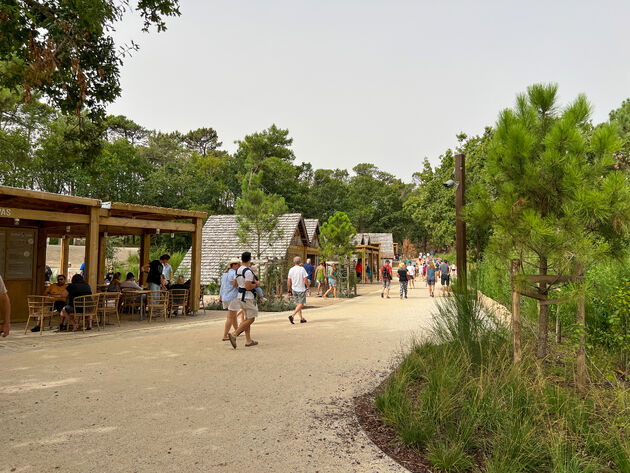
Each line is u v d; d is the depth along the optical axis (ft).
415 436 12.90
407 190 374.84
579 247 16.58
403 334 32.01
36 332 33.68
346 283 77.10
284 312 48.91
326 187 270.87
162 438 13.10
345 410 15.79
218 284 71.97
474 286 23.06
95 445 12.53
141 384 18.89
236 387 18.54
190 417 14.93
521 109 19.15
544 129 19.01
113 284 44.24
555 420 13.83
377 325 36.96
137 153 165.89
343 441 13.07
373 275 136.15
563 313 24.67
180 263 90.12
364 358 24.07
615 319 20.53
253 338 30.68
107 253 98.27
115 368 21.77
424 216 125.70
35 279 42.78
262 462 11.60
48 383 19.02
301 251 97.25
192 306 45.78
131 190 142.00
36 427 13.88
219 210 182.91
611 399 15.43
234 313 29.81
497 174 19.15
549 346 22.79
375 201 304.09
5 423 14.21
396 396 15.49
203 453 12.09
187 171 176.45
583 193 16.40
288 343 28.63
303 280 39.14
